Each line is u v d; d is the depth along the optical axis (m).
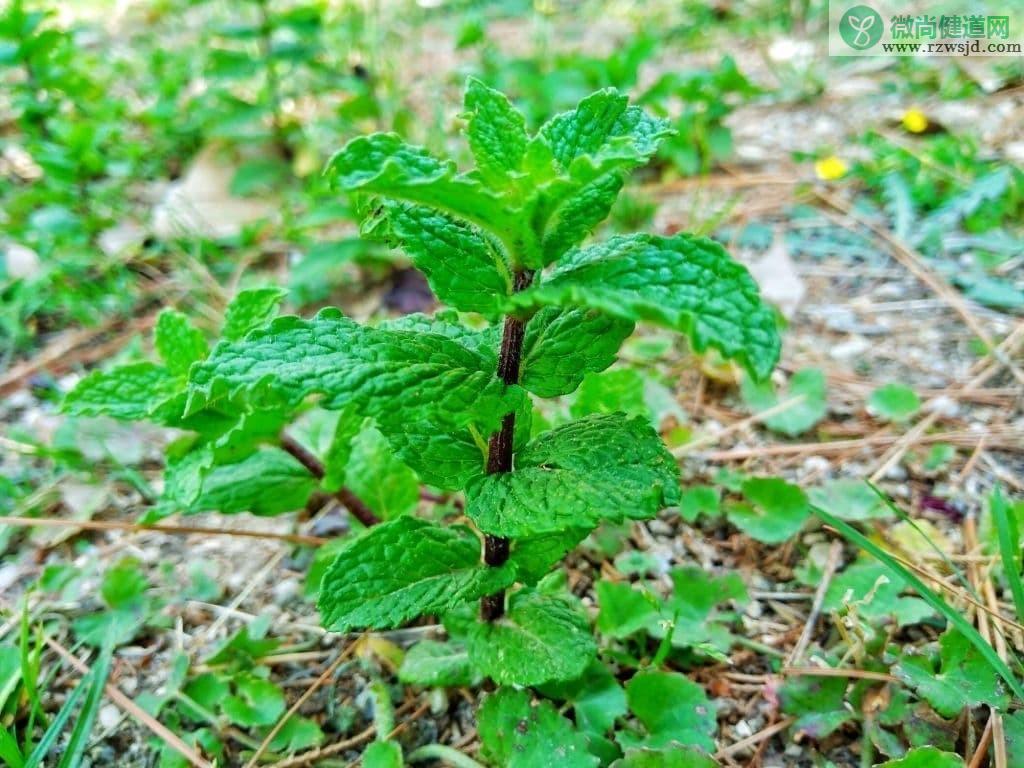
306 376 0.11
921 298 0.29
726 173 0.37
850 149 0.37
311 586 0.19
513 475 0.13
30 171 0.37
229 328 0.17
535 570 0.15
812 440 0.24
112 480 0.23
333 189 0.11
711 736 0.16
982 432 0.23
